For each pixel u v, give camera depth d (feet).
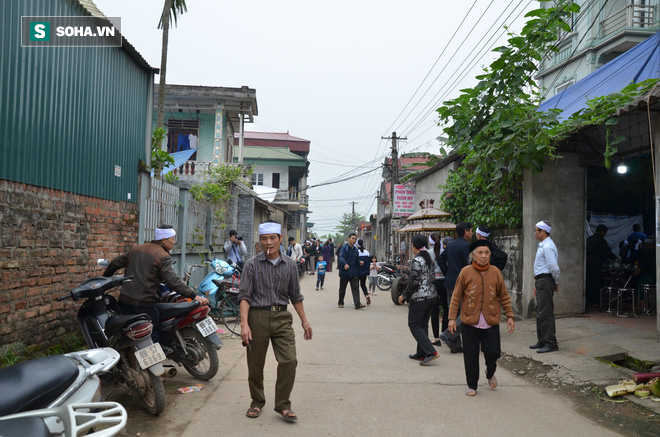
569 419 14.57
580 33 60.95
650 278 31.50
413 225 44.47
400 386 17.75
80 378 9.74
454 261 24.29
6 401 8.04
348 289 57.62
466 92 31.45
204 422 13.89
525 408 15.51
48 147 18.04
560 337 24.41
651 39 29.17
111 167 23.70
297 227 144.56
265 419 14.25
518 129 28.66
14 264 16.03
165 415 14.40
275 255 14.87
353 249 39.68
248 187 66.54
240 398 16.17
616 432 13.58
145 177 27.86
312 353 23.08
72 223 19.94
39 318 17.56
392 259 91.81
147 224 28.96
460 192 43.47
